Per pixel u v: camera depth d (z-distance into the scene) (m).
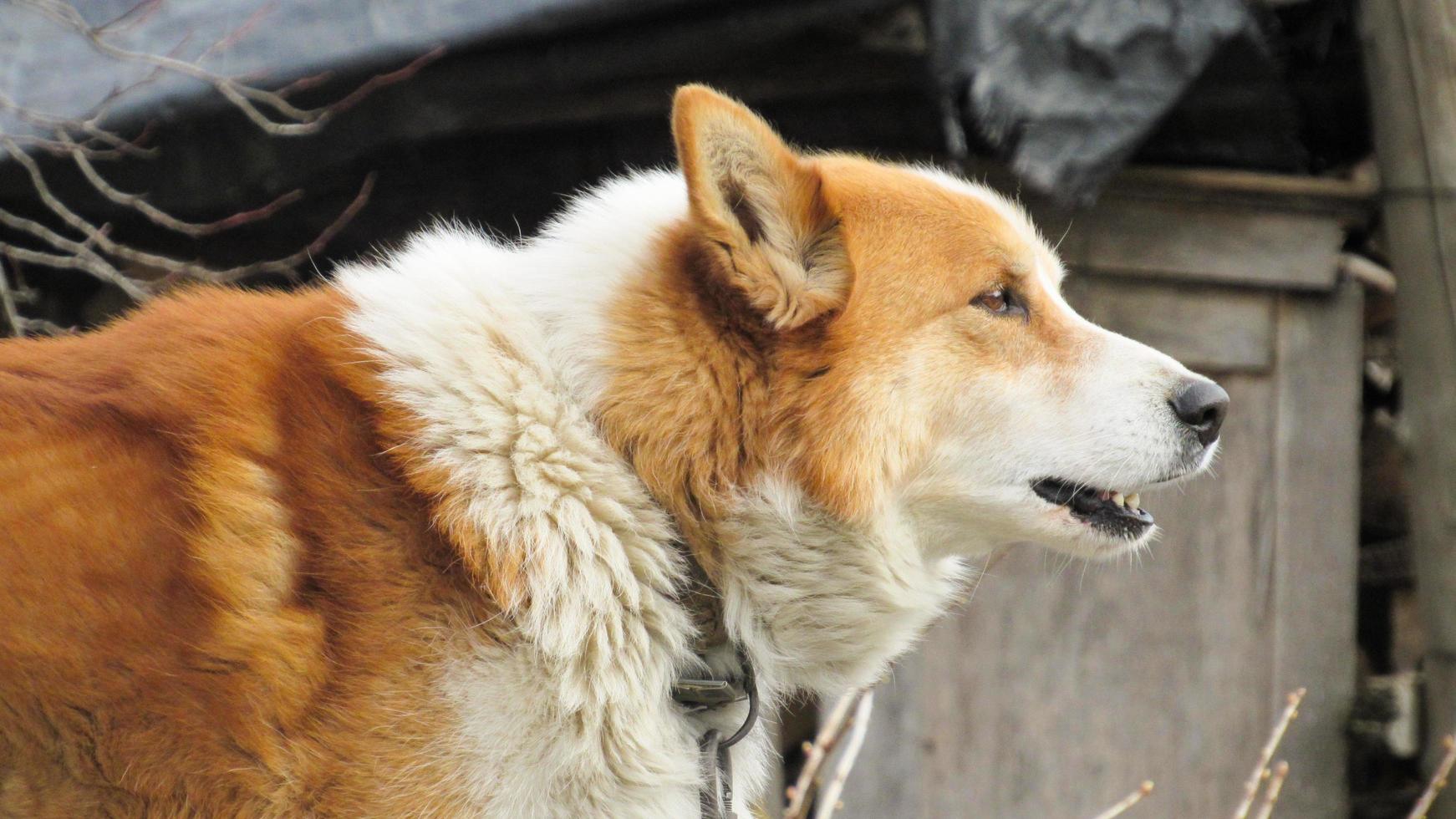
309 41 7.99
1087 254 9.45
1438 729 8.99
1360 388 9.84
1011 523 5.36
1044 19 7.75
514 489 4.44
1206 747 9.72
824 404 4.87
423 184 9.11
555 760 4.38
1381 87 9.00
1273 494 9.75
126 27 7.79
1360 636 10.73
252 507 4.21
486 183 9.11
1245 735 9.74
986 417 5.23
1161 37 7.94
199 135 8.30
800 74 8.52
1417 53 8.77
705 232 4.68
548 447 4.51
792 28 7.68
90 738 4.06
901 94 8.77
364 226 9.27
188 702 4.07
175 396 4.36
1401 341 9.11
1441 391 8.84
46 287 10.05
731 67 8.35
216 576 4.12
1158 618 9.72
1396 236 9.02
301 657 4.13
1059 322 5.43
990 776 9.61
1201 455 5.38
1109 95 7.82
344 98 8.06
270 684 4.11
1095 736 9.68
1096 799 9.69
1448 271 8.77
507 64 8.02
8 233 9.47
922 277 5.16
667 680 4.69
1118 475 5.27
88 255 7.29
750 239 4.92
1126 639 9.71
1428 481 8.95
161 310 4.83
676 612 4.68
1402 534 10.66
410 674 4.22
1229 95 8.88
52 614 4.02
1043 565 9.62
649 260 4.86
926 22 7.63
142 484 4.19
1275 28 9.23
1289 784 9.73
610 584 4.52
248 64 7.94
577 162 9.02
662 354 4.72
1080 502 5.44
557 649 4.34
